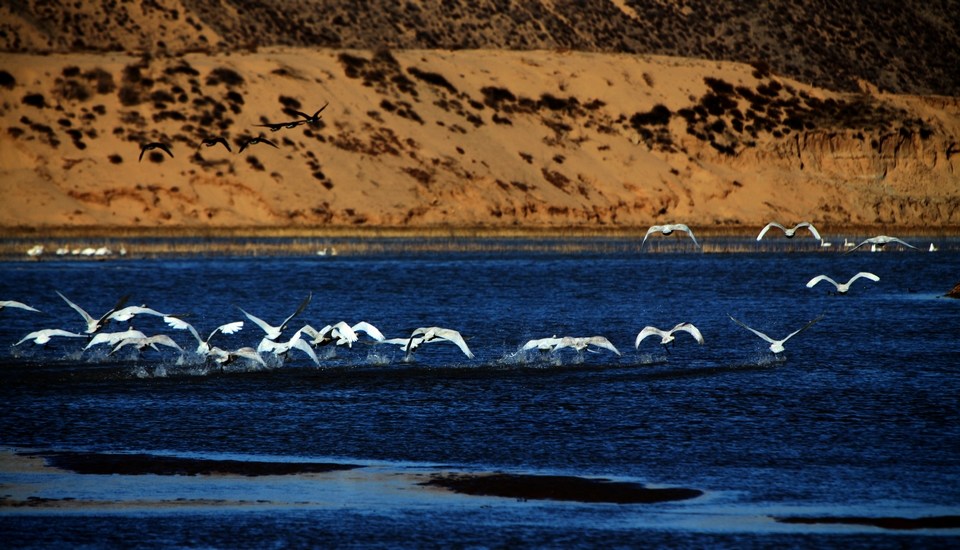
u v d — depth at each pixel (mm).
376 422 54281
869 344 81188
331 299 115188
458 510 40844
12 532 38594
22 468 46312
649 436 51219
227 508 41125
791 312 104312
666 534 38219
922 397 59875
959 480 44062
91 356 74188
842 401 58719
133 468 46312
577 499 41969
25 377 66125
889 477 44406
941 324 94188
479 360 73000
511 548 37062
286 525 39312
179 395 60969
